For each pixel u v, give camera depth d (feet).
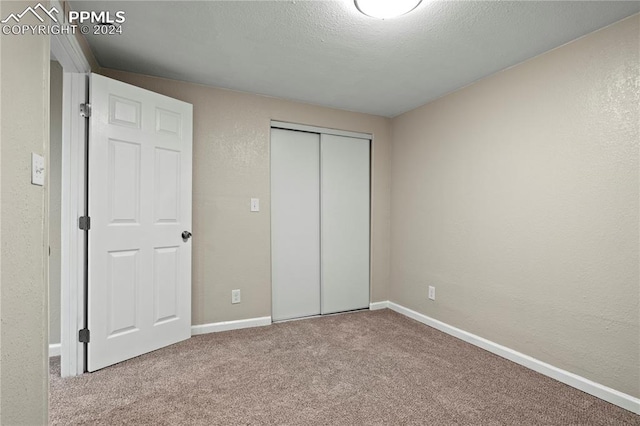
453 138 9.35
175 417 5.41
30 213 3.79
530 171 7.30
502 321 7.89
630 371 5.71
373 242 11.79
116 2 5.48
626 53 5.79
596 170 6.18
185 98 8.91
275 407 5.72
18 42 3.49
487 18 5.86
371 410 5.66
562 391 6.31
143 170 7.64
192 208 9.00
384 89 9.30
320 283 11.16
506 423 5.34
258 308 9.91
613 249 5.95
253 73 8.34
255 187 9.82
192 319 9.08
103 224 6.96
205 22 6.09
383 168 11.93
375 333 9.38
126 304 7.38
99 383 6.42
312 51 7.16
